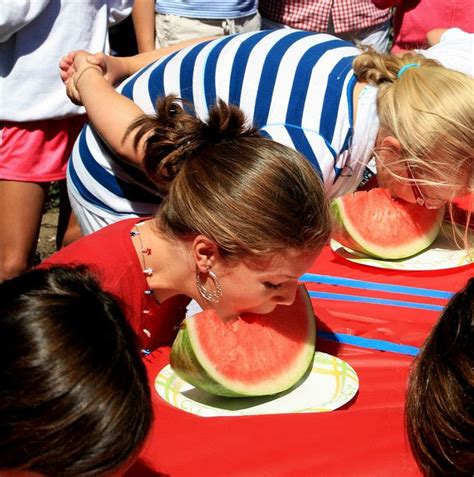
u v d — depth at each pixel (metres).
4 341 1.26
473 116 2.24
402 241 2.58
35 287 1.35
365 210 2.60
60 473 1.23
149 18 3.87
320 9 4.14
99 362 1.26
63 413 1.22
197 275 1.87
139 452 1.32
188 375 1.86
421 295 2.36
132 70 2.79
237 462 1.58
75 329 1.28
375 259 2.59
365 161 2.47
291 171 1.74
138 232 1.96
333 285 2.45
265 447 1.62
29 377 1.23
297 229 1.71
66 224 3.86
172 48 2.92
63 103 3.25
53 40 3.19
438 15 4.11
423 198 2.42
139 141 2.11
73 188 2.78
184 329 1.87
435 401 1.38
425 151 2.27
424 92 2.28
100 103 2.38
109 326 1.33
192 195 1.78
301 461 1.57
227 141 1.84
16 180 3.33
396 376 1.95
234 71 2.48
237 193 1.72
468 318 1.39
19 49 3.17
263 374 1.89
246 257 1.75
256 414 1.78
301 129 2.35
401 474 1.53
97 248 1.93
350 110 2.36
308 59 2.44
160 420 1.73
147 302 1.98
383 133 2.37
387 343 2.08
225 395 1.86
